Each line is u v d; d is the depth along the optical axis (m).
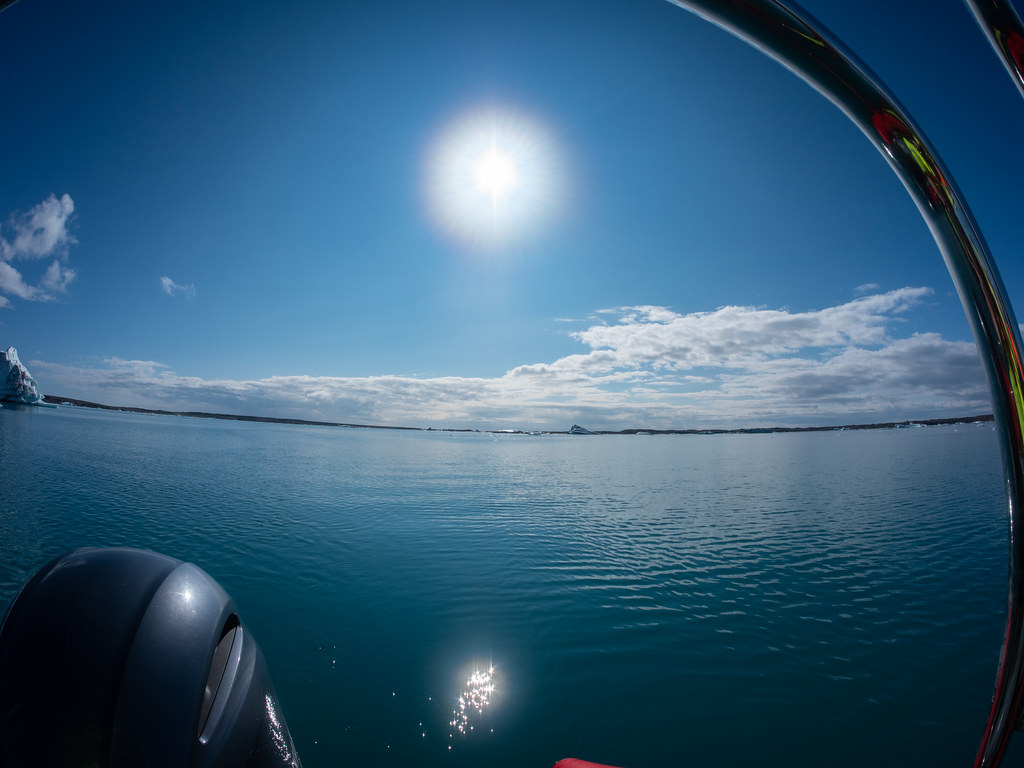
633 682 3.96
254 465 18.23
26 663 0.61
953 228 0.45
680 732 3.34
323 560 6.98
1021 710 0.44
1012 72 0.48
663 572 6.88
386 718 3.39
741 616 5.35
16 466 14.00
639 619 5.22
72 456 16.94
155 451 20.58
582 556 7.61
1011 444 0.43
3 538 7.33
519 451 36.03
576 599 5.76
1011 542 0.44
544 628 4.92
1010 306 0.44
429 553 7.50
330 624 4.89
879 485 15.82
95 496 10.53
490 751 3.09
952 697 3.78
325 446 31.52
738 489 15.34
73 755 0.58
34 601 0.65
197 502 10.55
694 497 13.73
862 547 8.26
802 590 6.18
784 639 4.78
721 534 9.22
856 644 4.68
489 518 10.37
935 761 3.09
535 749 3.13
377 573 6.50
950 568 7.09
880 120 0.46
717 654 4.46
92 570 0.69
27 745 0.59
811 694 3.81
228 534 8.14
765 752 3.15
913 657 4.42
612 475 19.50
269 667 4.04
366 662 4.16
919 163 0.45
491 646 4.51
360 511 10.55
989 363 0.44
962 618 5.29
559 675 4.04
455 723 3.36
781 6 0.45
